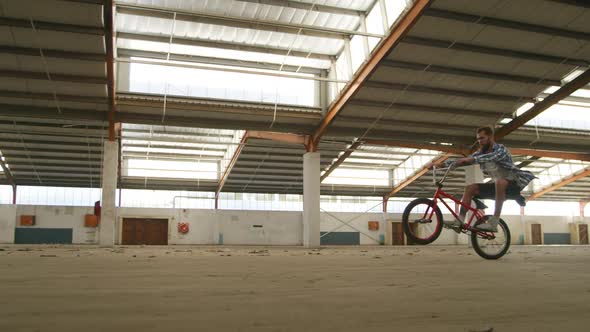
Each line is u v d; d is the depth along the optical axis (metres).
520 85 17.23
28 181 27.98
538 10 13.57
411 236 6.26
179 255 9.73
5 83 15.68
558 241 35.78
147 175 28.83
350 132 19.97
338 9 15.84
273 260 7.15
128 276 3.99
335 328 1.77
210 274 4.21
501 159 6.18
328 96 19.41
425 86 17.09
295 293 2.82
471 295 2.75
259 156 25.14
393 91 17.31
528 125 21.36
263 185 30.47
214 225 30.14
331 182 31.06
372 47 15.77
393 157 29.06
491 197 6.49
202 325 1.81
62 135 21.59
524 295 2.76
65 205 28.64
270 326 1.80
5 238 27.06
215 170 29.66
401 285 3.30
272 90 19.44
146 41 17.42
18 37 13.53
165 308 2.22
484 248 7.19
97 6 12.46
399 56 15.31
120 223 28.98
